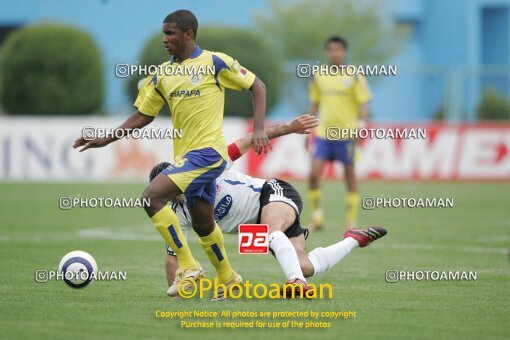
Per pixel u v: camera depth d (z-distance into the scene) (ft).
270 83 283.18
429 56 442.09
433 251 115.75
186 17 76.43
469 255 111.45
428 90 285.23
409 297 78.79
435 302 76.13
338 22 401.90
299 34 399.03
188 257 76.23
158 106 79.82
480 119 297.33
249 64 281.13
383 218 163.32
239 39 281.33
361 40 400.88
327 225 153.89
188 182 74.38
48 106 268.41
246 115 258.98
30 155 232.73
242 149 79.92
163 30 76.79
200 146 75.87
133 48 405.39
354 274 94.48
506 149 236.84
